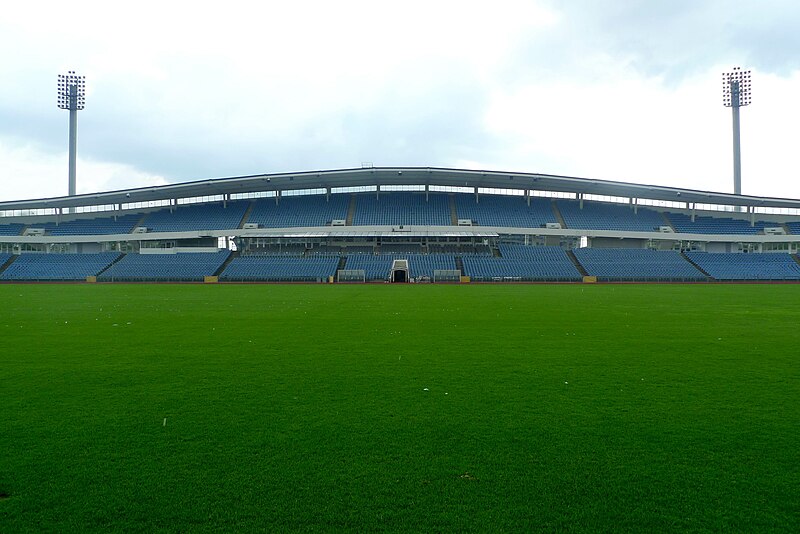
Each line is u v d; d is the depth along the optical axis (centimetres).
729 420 795
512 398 918
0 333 1730
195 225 7994
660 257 7400
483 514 519
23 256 7412
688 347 1443
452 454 664
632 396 931
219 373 1114
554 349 1411
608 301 3212
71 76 8625
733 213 8556
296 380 1049
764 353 1351
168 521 507
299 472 611
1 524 501
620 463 637
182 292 4300
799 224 8250
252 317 2247
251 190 7981
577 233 7588
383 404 880
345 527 496
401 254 7312
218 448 683
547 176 7338
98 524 503
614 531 491
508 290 4653
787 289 4775
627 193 7988
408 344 1495
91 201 7856
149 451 673
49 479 594
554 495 558
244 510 526
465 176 7394
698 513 522
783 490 568
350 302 3136
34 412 838
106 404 882
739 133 8744
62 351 1380
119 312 2478
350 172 7238
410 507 532
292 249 7806
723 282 6625
